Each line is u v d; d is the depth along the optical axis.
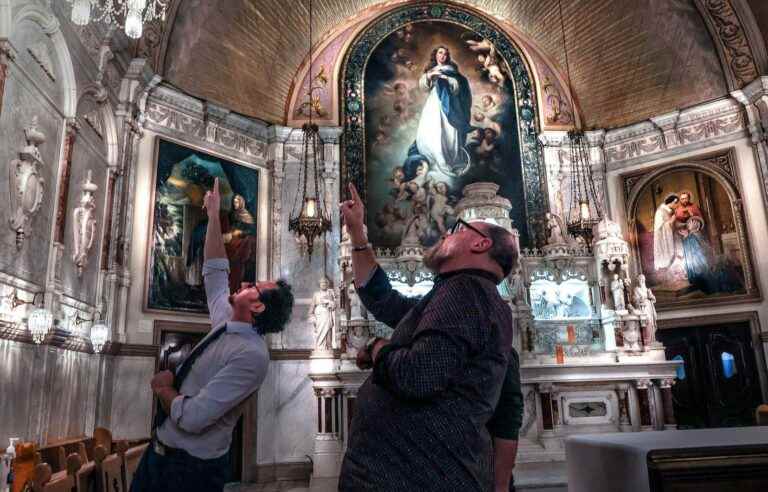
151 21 11.24
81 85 8.86
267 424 12.02
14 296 6.81
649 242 13.70
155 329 10.88
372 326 11.89
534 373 11.16
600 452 2.10
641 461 1.75
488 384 1.72
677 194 13.54
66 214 8.42
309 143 13.96
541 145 14.78
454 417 1.66
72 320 8.62
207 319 11.79
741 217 12.60
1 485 4.80
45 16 7.51
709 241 12.94
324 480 10.72
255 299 2.73
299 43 14.45
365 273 2.49
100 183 9.96
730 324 12.45
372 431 1.72
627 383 11.52
